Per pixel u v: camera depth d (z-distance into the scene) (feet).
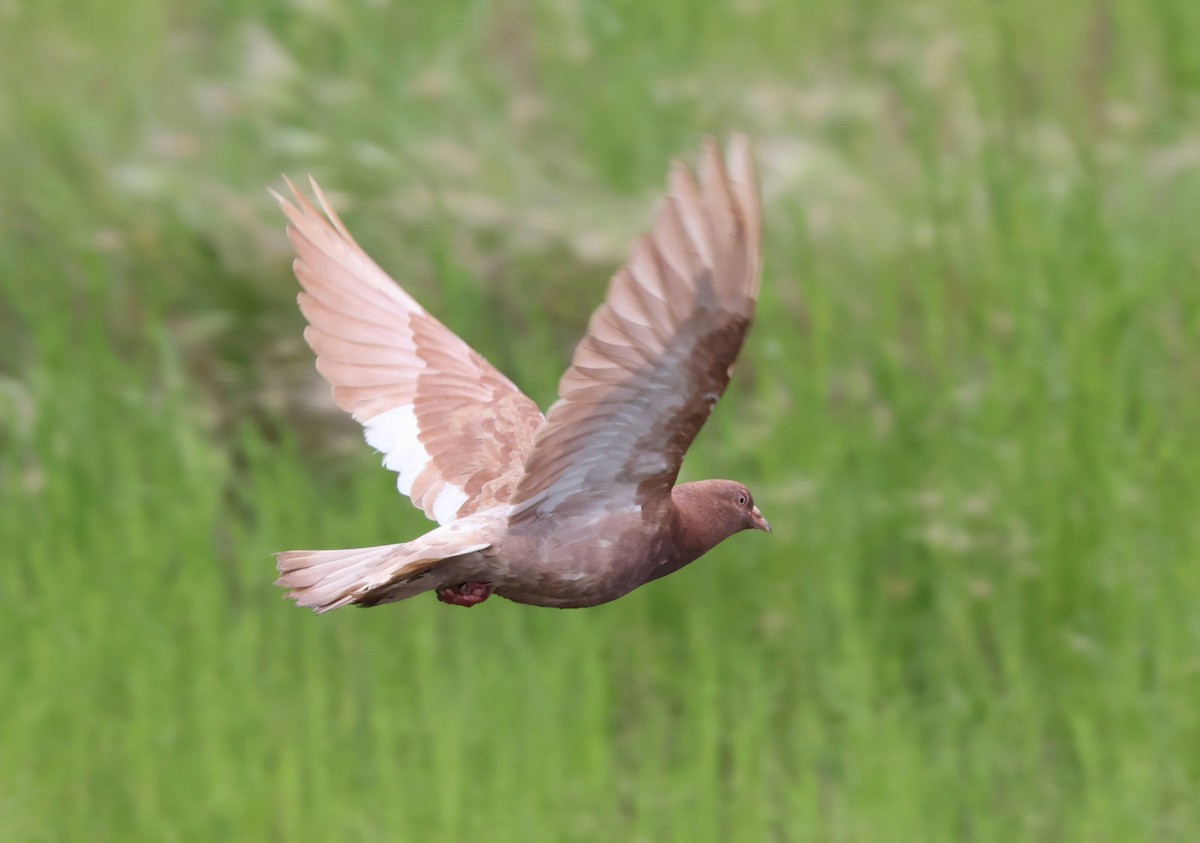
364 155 50.01
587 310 48.16
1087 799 36.50
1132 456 43.01
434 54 56.59
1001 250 47.67
